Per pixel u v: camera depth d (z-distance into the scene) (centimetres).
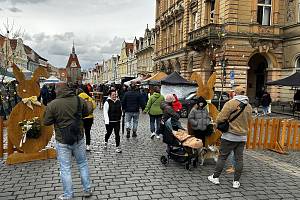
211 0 2920
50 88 2278
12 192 557
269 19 2659
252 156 884
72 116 511
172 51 3912
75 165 732
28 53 7694
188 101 1872
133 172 691
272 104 2609
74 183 608
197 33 2862
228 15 2547
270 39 2570
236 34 2531
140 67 6606
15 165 730
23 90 770
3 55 4056
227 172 712
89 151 880
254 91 3003
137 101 1108
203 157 768
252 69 3000
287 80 2031
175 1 3847
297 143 1008
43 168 706
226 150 610
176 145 738
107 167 725
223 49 2566
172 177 664
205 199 547
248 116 597
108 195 551
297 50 2442
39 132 777
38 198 531
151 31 6091
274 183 650
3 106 1516
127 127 1108
